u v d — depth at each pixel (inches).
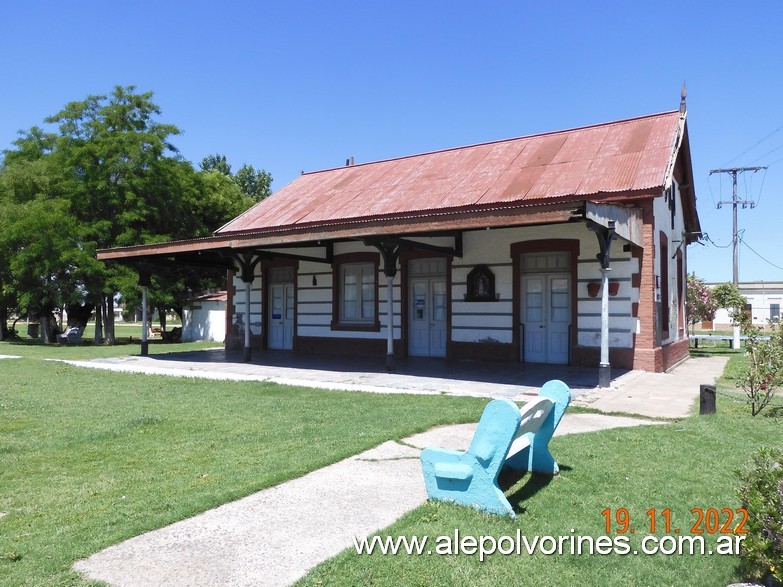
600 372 412.2
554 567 140.0
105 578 132.0
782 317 339.9
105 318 1004.6
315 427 288.4
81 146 971.9
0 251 942.4
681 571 139.7
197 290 1146.0
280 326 751.1
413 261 634.8
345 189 703.7
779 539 123.3
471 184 578.2
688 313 884.6
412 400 363.9
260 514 170.9
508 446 167.9
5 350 821.9
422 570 136.6
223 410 339.3
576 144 604.1
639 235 492.4
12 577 132.1
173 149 1064.8
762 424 287.9
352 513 171.3
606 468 213.5
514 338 561.0
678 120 582.6
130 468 222.8
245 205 1231.5
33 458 237.6
